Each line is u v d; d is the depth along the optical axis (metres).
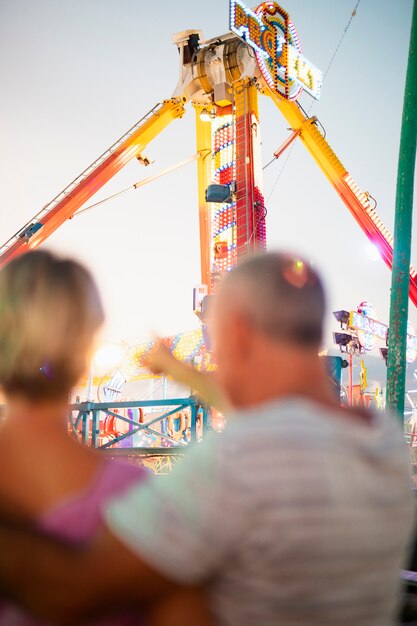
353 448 1.05
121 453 7.07
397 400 6.99
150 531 0.95
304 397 1.15
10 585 0.98
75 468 1.15
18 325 1.19
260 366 1.17
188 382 1.74
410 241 7.27
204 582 1.01
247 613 0.99
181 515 0.96
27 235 25.70
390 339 7.18
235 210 21.78
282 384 1.16
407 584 4.55
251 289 1.18
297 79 23.12
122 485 1.13
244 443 1.00
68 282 1.23
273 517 0.95
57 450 1.16
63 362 1.21
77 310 1.23
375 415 1.23
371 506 1.04
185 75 25.81
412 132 7.33
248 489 0.96
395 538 1.09
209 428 7.20
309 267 1.23
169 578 0.97
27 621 1.05
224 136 23.94
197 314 19.47
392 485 1.09
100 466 1.19
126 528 0.96
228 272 1.26
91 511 1.08
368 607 1.04
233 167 23.11
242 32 21.19
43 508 1.09
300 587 0.98
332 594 1.00
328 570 0.98
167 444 12.66
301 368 1.17
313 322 1.18
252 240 21.09
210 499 0.96
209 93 25.09
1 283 1.22
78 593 0.96
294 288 1.18
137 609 1.02
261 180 22.53
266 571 0.97
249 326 1.18
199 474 0.98
